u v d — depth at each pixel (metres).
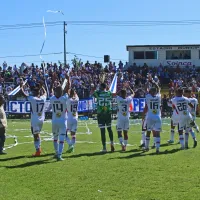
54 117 12.70
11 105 35.19
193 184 9.17
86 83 40.25
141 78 43.91
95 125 27.50
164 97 35.31
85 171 10.64
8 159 12.81
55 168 11.10
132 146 16.05
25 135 21.33
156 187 8.97
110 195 8.43
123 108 14.54
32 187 9.14
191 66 51.88
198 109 35.84
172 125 16.83
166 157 12.66
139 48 52.53
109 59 49.28
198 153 13.51
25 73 41.66
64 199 8.21
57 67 42.62
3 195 8.53
